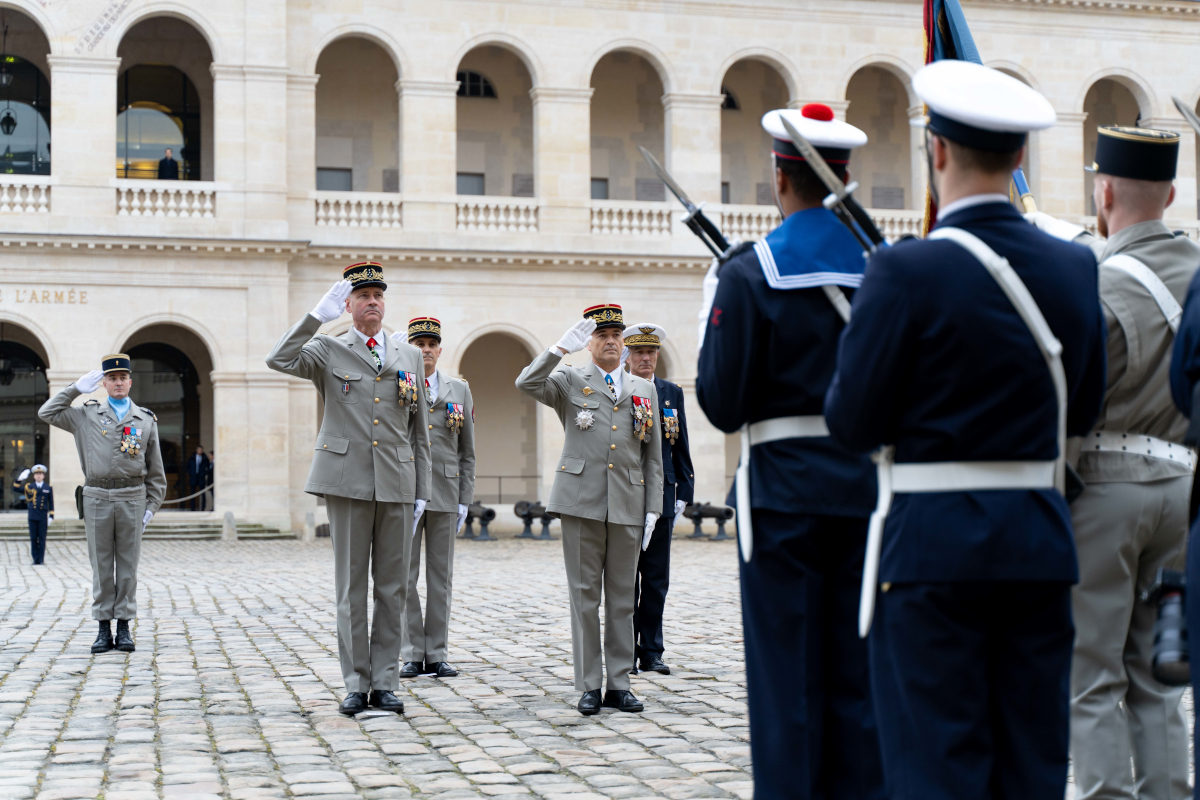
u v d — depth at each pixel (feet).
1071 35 117.50
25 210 99.50
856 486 13.99
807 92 114.11
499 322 108.47
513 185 119.03
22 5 99.76
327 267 106.01
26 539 96.94
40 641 39.29
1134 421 16.43
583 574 27.35
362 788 20.47
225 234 102.17
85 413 37.40
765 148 123.34
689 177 111.86
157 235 100.22
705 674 32.42
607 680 27.55
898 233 113.39
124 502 37.09
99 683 31.07
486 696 29.30
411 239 106.42
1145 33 119.03
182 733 24.98
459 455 35.53
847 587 14.21
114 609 37.11
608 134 120.57
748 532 14.28
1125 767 16.10
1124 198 16.98
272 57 103.71
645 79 121.60
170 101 114.21
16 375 113.80
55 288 99.66
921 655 11.41
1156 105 119.14
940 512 11.43
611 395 28.07
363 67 116.26
